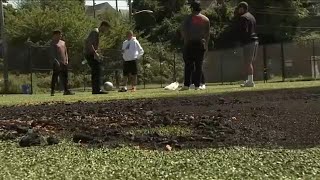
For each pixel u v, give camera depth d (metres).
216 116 4.71
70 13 33.56
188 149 2.99
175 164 2.46
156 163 2.51
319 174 2.20
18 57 27.05
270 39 37.53
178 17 39.19
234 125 4.07
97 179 2.16
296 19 38.47
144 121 4.48
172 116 4.80
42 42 31.39
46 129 4.09
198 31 9.25
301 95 7.00
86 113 5.39
